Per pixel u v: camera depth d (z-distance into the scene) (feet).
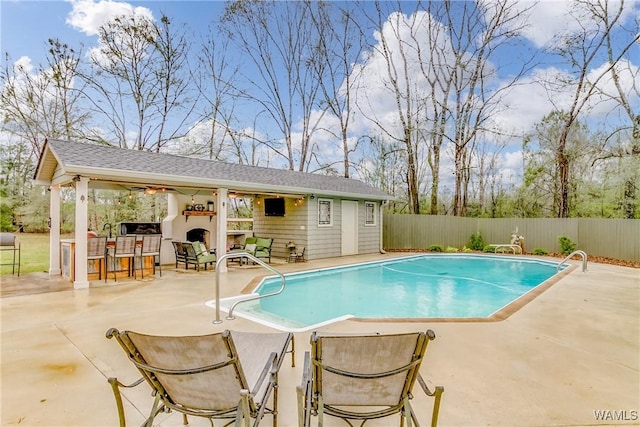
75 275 21.59
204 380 5.98
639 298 19.40
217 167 31.65
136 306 17.44
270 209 40.24
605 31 45.91
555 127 51.55
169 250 33.04
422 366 10.27
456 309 21.62
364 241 44.09
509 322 14.76
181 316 15.67
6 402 8.30
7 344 12.14
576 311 16.56
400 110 60.80
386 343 5.78
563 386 9.09
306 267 31.73
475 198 64.90
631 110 45.78
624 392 8.80
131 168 22.89
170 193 33.30
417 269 35.47
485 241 47.24
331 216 39.78
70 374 9.81
